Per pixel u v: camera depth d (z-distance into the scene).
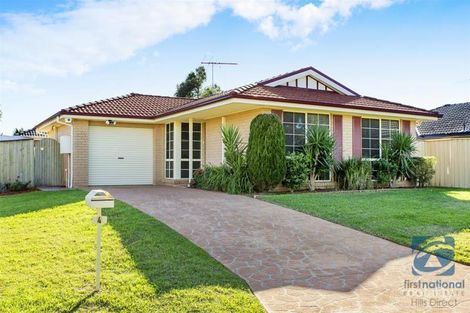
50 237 6.51
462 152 16.55
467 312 4.12
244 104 12.31
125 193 12.66
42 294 4.29
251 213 8.88
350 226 7.82
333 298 4.44
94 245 6.04
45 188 15.53
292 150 13.49
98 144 16.64
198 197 11.36
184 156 16.84
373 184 14.87
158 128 17.97
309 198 10.93
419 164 15.80
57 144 17.41
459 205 10.02
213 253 6.08
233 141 13.14
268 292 4.59
